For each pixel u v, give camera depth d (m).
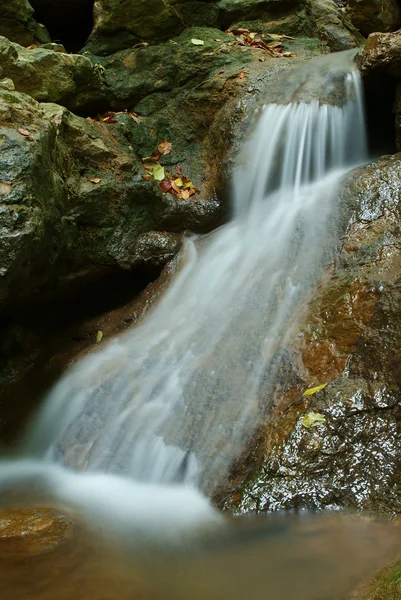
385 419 3.57
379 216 4.80
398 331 3.90
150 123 7.02
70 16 8.33
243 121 6.52
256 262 5.31
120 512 3.52
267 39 7.97
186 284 5.69
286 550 2.95
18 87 5.96
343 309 4.22
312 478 3.39
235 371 4.35
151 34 7.65
